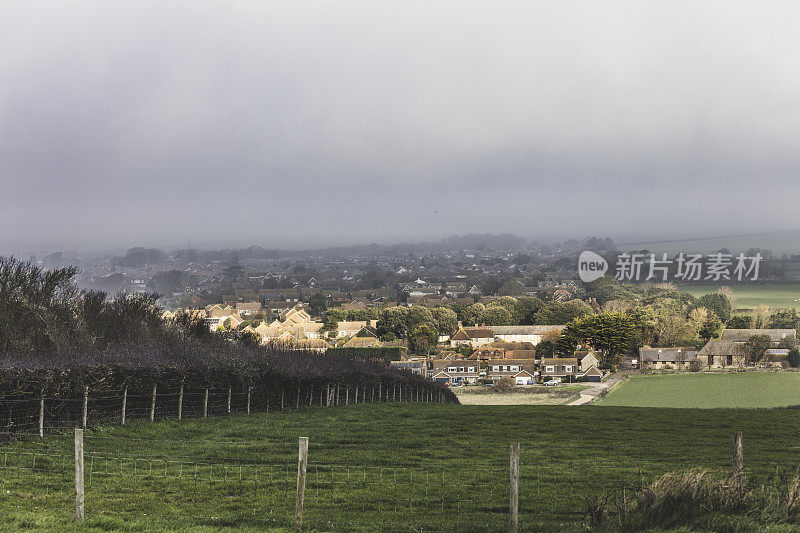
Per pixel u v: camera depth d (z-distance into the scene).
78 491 18.11
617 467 27.66
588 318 168.50
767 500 17.48
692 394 122.75
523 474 26.42
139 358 38.56
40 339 44.44
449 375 154.50
